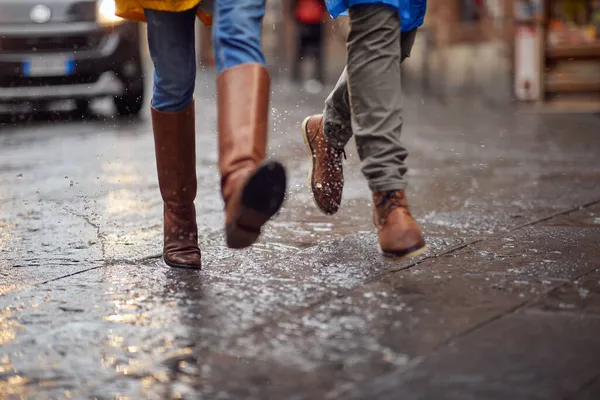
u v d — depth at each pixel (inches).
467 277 124.3
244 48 105.7
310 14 787.4
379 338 98.8
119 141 354.6
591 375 86.4
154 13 126.9
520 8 488.4
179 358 95.2
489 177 240.8
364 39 121.3
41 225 180.5
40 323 109.8
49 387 88.7
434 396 82.4
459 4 768.9
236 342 99.5
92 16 441.4
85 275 134.5
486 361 90.5
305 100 565.0
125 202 208.8
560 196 204.1
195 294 120.4
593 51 474.0
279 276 128.4
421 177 243.0
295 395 84.0
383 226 120.9
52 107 518.0
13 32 432.5
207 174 261.9
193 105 134.6
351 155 293.4
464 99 593.6
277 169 94.0
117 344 100.7
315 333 101.4
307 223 174.4
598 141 332.5
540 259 135.0
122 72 446.9
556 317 104.7
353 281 123.9
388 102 121.4
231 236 101.6
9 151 324.8
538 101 490.0
